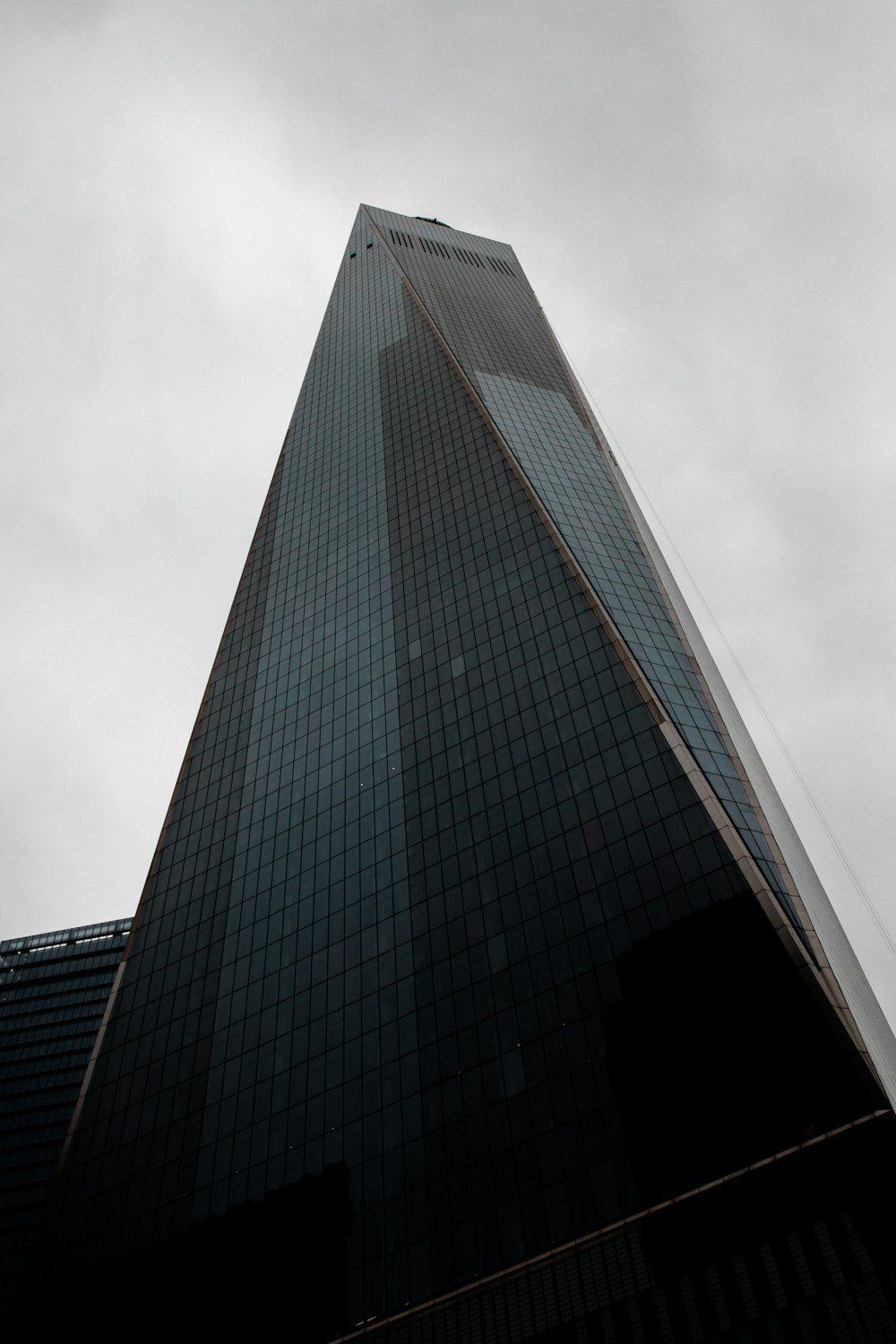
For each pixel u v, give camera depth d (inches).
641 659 3250.5
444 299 6382.9
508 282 7047.2
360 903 3132.4
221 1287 2501.2
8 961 6259.8
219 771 3991.1
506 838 2987.2
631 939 2551.7
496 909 2837.1
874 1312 1823.3
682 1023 2342.5
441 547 4195.4
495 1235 2244.1
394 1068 2669.8
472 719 3405.5
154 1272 2630.4
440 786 3280.0
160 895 3683.6
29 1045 5713.6
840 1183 1991.9
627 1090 2305.6
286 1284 2417.6
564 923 2684.5
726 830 2610.7
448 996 2731.3
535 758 3132.4
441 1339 2155.5
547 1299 2105.1
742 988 2325.3
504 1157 2349.9
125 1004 3400.6
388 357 5787.4
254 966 3196.4
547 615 3555.6
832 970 2362.2
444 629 3821.4
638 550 3976.4
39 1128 5236.2
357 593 4311.0
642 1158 2194.9
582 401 5388.8
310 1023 2920.8
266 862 3489.2
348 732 3718.0
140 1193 2832.2
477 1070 2539.4
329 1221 2470.5
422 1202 2378.2
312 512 5027.1
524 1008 2583.7
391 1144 2524.6
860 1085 2087.8
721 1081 2218.3
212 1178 2736.2
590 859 2773.1
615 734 3026.6
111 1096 3149.6
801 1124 2092.8
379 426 5251.0
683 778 2787.9
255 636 4515.3
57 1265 2810.0
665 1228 2084.2
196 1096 2962.6
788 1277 1924.2
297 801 3617.1
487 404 4928.6
